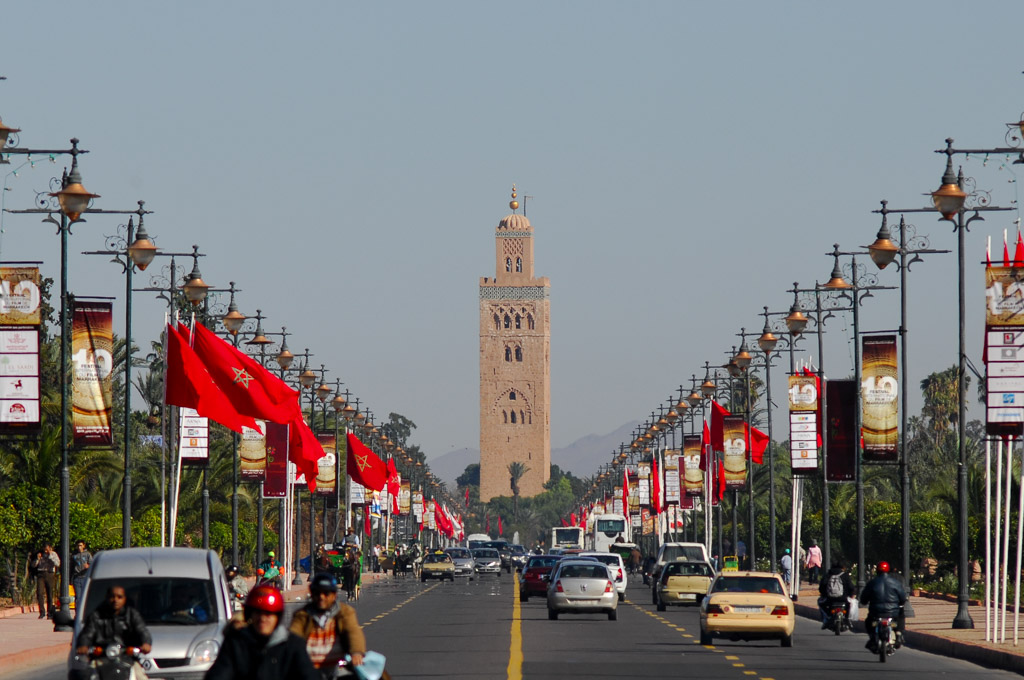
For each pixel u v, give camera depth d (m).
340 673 40.88
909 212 100.81
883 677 70.31
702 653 85.19
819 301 138.38
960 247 94.94
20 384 88.00
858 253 122.50
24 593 128.00
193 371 106.44
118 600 49.19
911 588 157.25
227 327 130.00
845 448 123.50
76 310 96.75
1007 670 74.94
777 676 70.44
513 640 94.69
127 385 107.75
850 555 199.38
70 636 90.94
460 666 74.44
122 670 47.78
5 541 125.62
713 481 193.50
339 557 161.38
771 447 158.38
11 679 70.25
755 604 91.06
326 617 41.28
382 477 198.00
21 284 87.88
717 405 170.38
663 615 132.25
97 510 145.25
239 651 34.03
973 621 106.69
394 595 178.00
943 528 176.50
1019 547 83.94
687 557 162.12
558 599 120.88
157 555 56.47
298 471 166.75
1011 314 83.25
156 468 177.75
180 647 51.97
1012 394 83.38
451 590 197.50
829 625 104.94
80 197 89.06
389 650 85.56
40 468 135.38
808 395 129.25
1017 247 84.19
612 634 102.31
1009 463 85.88
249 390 108.44
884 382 111.00
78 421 96.69
